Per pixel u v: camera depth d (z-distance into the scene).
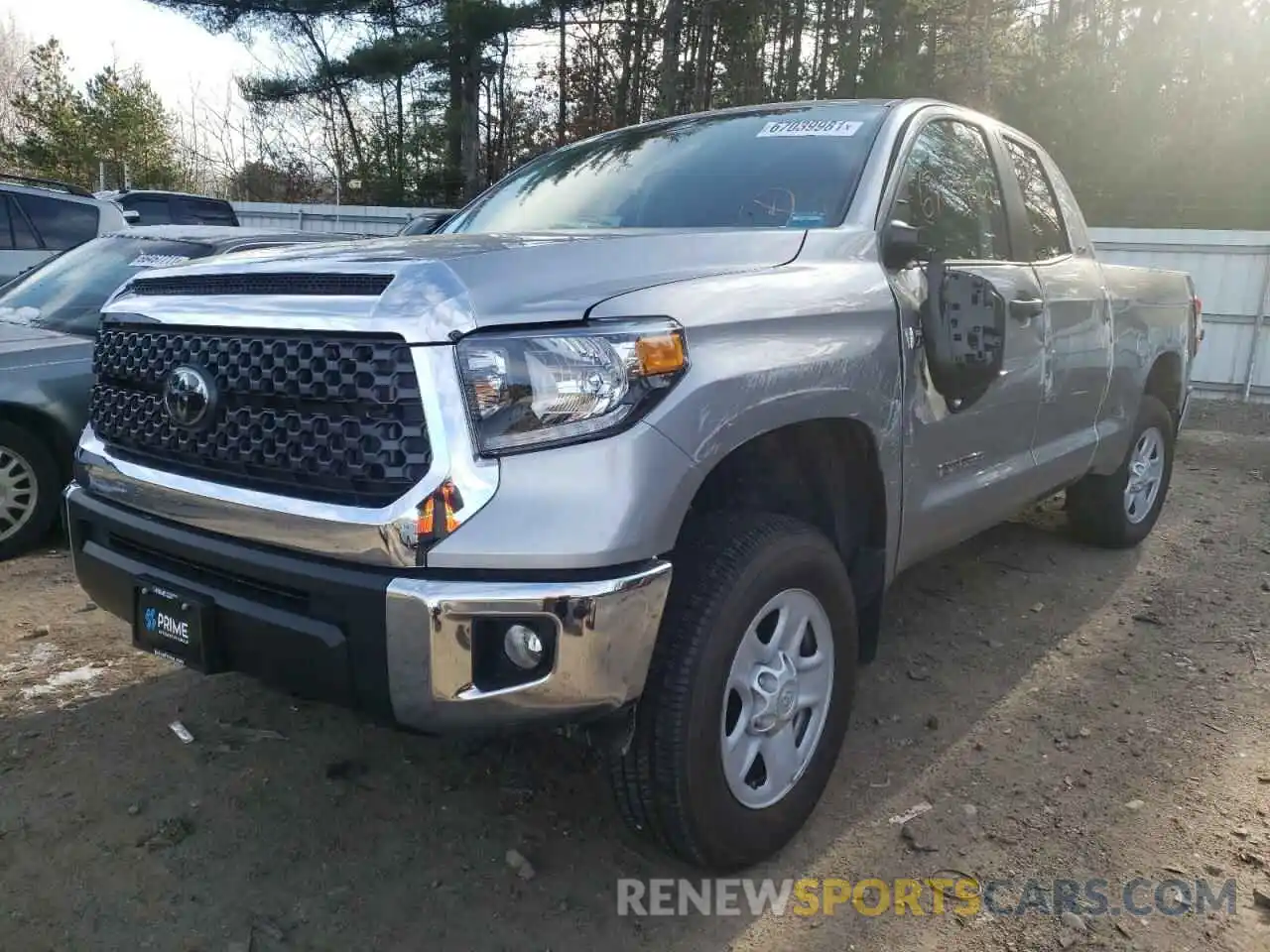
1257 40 20.62
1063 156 21.80
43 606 4.37
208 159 34.91
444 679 2.12
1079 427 4.44
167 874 2.64
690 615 2.37
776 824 2.66
